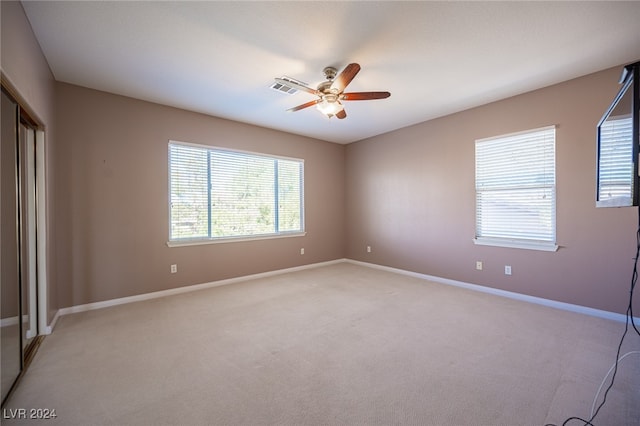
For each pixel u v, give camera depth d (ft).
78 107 10.47
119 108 11.30
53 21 6.89
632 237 9.16
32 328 8.25
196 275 13.30
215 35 7.52
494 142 12.33
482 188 12.76
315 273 16.52
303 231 17.72
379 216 17.63
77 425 4.99
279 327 9.04
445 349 7.56
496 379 6.24
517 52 8.42
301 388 5.98
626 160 5.76
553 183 10.73
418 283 14.24
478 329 8.78
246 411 5.32
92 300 10.73
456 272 13.78
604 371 6.48
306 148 17.87
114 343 7.97
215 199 14.03
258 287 13.61
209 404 5.51
